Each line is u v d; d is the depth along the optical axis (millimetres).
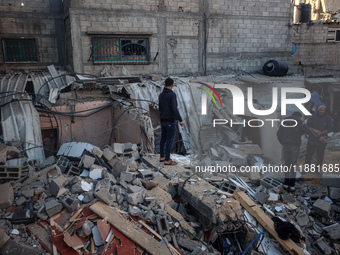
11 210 4461
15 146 7176
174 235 4711
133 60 16750
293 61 21875
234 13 18188
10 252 3766
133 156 7141
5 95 10750
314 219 5715
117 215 4445
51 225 4242
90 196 4758
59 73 14672
